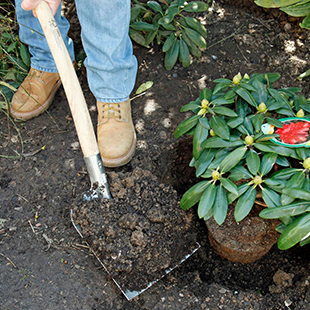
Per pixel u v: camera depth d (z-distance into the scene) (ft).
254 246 5.12
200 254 5.96
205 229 6.12
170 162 6.58
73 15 8.04
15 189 6.02
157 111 6.92
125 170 6.29
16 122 6.75
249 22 8.06
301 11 5.84
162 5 7.86
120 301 5.16
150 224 5.34
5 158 6.33
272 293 5.55
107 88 6.01
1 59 7.06
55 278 5.25
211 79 7.29
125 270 5.05
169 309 5.17
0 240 5.56
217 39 7.81
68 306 5.04
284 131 4.82
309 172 4.91
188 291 5.38
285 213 4.33
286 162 4.88
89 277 5.28
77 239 5.60
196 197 4.91
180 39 7.28
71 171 6.22
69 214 5.83
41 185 6.07
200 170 5.00
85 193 5.50
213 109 5.07
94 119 6.83
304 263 5.82
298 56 7.50
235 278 5.81
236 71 7.37
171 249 5.31
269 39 7.79
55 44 4.91
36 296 5.09
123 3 5.25
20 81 7.09
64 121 6.81
